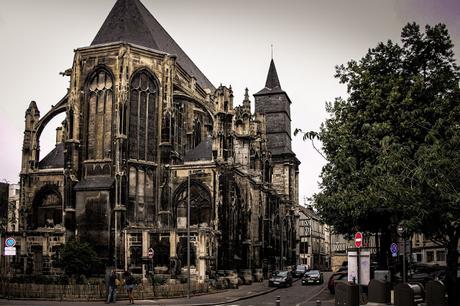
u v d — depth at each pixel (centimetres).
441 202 2723
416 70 4512
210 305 4088
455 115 4053
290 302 4397
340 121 4831
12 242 3928
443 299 2730
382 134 4150
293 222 11606
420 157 2862
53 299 4222
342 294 2717
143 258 5709
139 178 6375
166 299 4544
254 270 7981
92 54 6494
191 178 6606
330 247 16612
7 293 4347
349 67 4788
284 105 12231
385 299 2938
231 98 6950
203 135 8344
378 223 4869
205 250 5578
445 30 4397
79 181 6309
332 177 4788
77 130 6388
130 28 7000
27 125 6938
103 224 6012
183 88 6906
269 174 9525
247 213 7481
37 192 6825
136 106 6469
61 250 5453
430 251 9069
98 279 5144
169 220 6456
